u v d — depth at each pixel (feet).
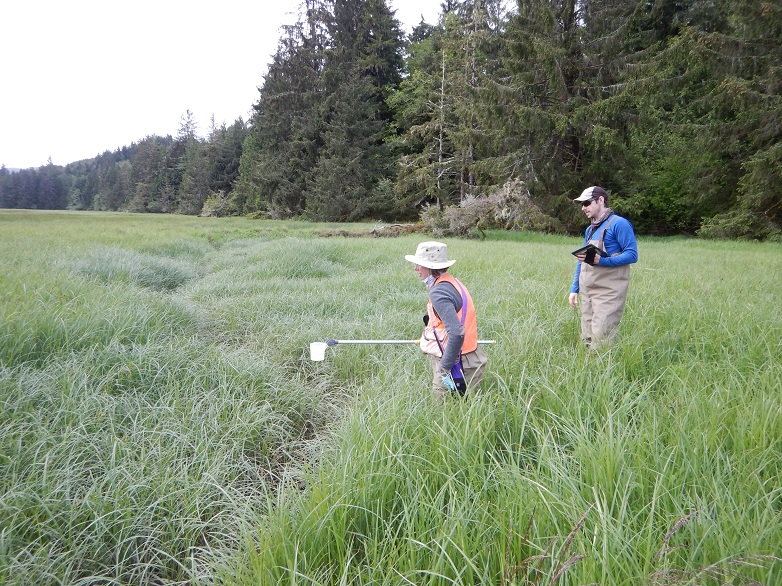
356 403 11.55
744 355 12.22
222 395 12.68
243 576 6.21
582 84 71.92
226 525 8.34
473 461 8.21
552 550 5.57
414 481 7.93
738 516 6.15
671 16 89.30
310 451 10.73
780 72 56.54
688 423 8.54
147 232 66.28
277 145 142.00
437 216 68.44
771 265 31.60
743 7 59.93
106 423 10.86
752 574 5.37
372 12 129.59
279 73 140.77
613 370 11.44
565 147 78.54
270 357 17.01
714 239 63.93
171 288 31.60
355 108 119.75
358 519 7.33
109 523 8.14
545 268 29.89
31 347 13.92
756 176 57.98
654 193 79.15
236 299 24.48
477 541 6.30
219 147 212.23
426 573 6.08
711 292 20.08
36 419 10.39
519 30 74.38
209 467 9.72
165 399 12.23
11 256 30.63
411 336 17.81
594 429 9.11
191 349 15.52
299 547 6.70
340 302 23.09
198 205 214.28
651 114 79.15
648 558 5.51
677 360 12.98
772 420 8.27
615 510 6.71
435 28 124.26
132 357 13.91
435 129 98.78
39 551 7.25
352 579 5.98
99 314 16.43
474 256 36.42
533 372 11.96
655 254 39.73
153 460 9.78
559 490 7.12
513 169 75.31
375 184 123.65
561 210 76.02
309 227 90.22
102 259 31.35
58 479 8.87
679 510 6.34
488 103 76.07
